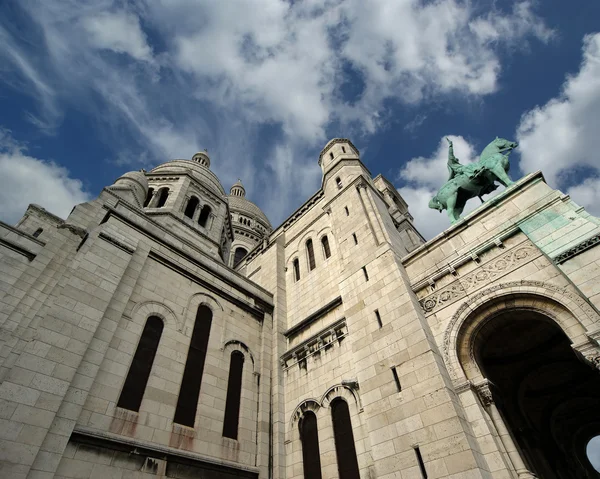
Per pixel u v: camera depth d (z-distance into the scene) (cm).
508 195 1566
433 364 1332
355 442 1473
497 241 1476
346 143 3203
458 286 1525
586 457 2312
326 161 3145
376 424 1388
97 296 1524
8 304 1287
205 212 3438
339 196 2605
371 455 1397
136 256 1827
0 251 1381
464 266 1552
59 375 1236
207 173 4003
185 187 3334
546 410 2102
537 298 1282
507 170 1758
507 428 1217
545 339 1733
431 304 1571
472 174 1856
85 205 1789
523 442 1731
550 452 1962
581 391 2006
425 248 1744
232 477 1531
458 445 1130
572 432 2272
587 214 1270
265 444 1730
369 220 2202
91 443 1216
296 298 2442
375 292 1769
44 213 1992
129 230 1898
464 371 1359
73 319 1391
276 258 2816
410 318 1518
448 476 1107
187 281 2016
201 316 1964
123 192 2456
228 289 2231
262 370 2025
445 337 1435
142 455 1312
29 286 1370
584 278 1134
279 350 2142
